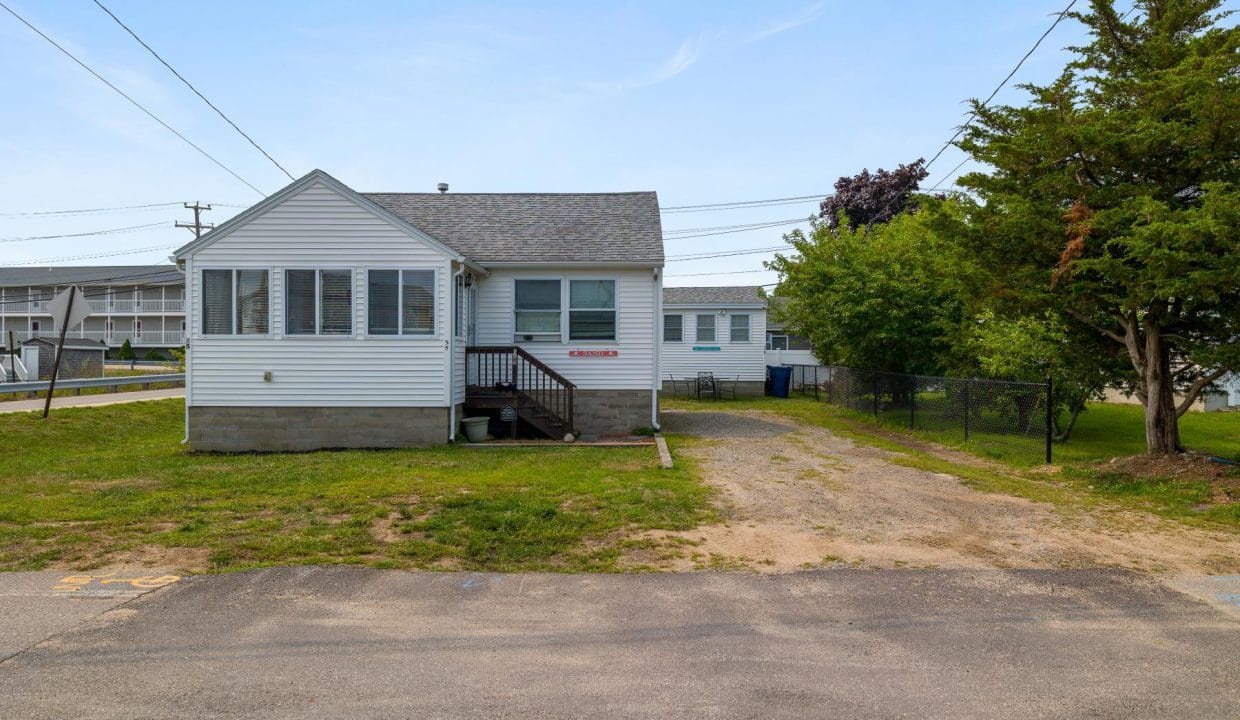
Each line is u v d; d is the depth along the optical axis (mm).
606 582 5707
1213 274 7992
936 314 16875
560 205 17734
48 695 3730
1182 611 5125
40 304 54094
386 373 12977
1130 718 3559
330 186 12867
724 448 12742
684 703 3689
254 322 12953
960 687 3895
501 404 13969
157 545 6473
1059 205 10570
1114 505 8508
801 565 6156
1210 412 18484
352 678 3963
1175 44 9953
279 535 6801
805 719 3527
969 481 9883
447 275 12961
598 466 10477
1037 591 5539
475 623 4824
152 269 57594
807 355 34344
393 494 8438
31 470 10352
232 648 4359
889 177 36781
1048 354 12039
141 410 17781
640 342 15344
